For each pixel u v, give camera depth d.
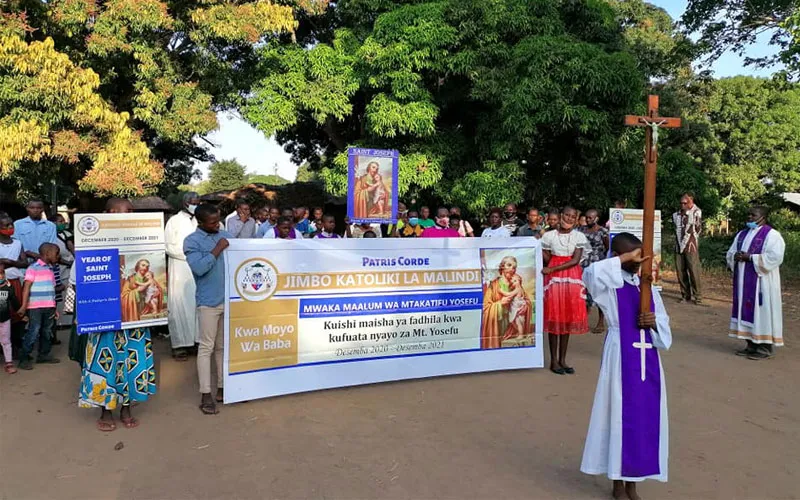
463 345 6.62
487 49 13.58
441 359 6.52
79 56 13.59
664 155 16.84
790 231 24.28
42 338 7.06
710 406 5.70
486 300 6.72
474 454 4.52
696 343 8.36
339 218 23.75
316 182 26.56
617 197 16.28
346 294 6.03
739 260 7.67
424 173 14.47
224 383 5.47
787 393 6.13
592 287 3.80
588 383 6.39
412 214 11.43
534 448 4.66
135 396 4.99
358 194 7.81
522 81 12.75
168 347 7.93
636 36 22.91
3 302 6.53
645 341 3.72
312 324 5.89
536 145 15.21
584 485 4.06
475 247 6.69
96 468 4.21
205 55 14.54
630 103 12.92
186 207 7.30
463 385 6.26
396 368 6.30
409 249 6.34
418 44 13.61
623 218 8.91
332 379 6.00
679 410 5.59
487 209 13.77
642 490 3.99
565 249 6.69
